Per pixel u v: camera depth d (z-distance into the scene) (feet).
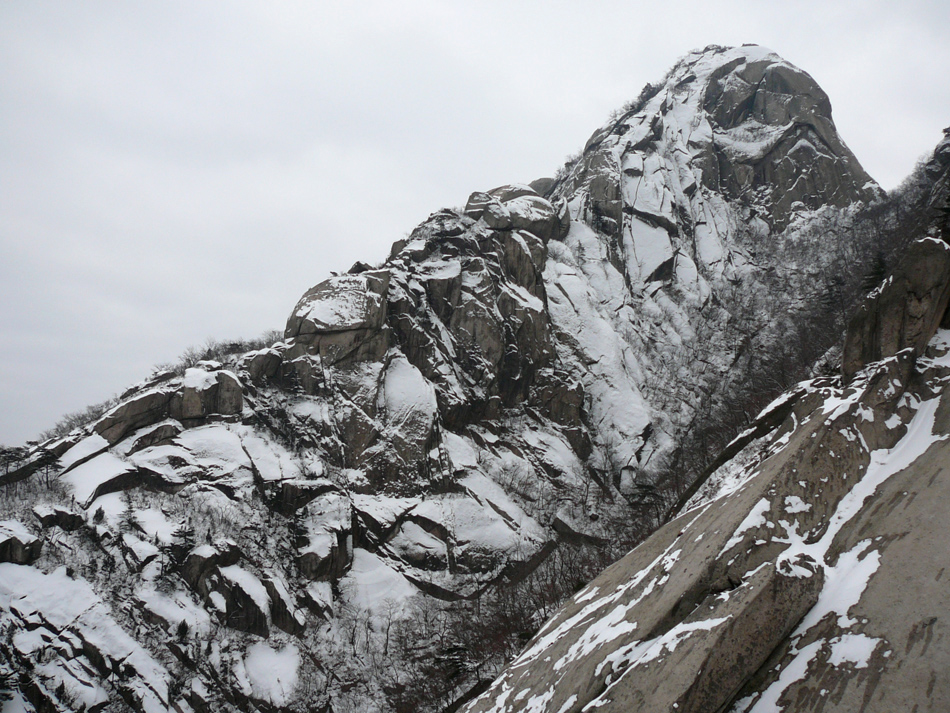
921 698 38.91
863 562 48.11
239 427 348.38
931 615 41.98
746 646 46.09
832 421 58.59
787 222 588.09
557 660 66.54
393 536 336.49
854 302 354.33
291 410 360.28
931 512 47.91
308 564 304.09
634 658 52.65
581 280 489.67
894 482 52.60
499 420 409.49
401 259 430.20
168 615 271.49
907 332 63.82
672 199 568.82
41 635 260.62
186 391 347.56
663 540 73.87
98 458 330.95
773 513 54.19
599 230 549.95
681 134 630.33
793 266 522.88
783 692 43.98
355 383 371.15
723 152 631.15
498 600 305.94
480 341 420.36
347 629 288.10
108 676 253.24
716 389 421.18
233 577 284.82
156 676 253.44
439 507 349.61
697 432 370.53
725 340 460.55
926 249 63.77
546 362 434.30
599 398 434.30
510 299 437.99
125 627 267.39
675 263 535.19
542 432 412.16
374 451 355.97
